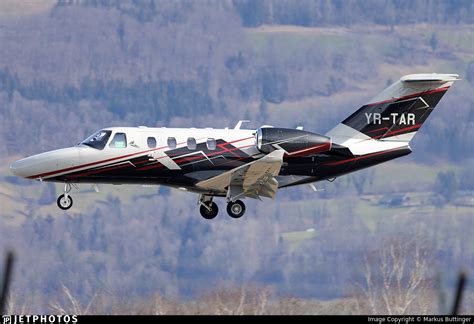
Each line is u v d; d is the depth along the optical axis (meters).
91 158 98.50
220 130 101.38
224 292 76.56
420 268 78.88
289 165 102.56
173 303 77.81
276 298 79.56
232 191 100.00
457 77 103.19
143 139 99.38
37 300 80.75
